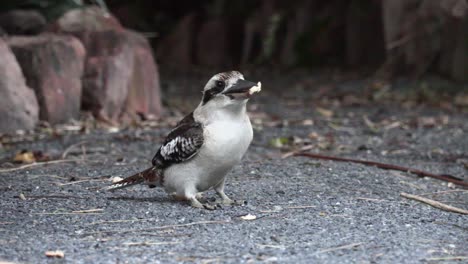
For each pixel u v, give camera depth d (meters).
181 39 36.44
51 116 17.00
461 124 18.52
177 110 21.14
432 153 14.58
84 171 12.22
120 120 18.20
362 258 7.60
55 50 17.19
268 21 35.19
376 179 11.73
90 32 18.52
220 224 8.88
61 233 8.52
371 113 21.02
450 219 9.34
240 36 36.47
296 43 33.75
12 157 13.45
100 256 7.62
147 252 7.77
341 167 12.66
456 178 11.99
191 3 38.88
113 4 37.62
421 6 26.59
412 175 12.31
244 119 9.30
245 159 13.52
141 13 37.72
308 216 9.26
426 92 23.75
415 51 26.78
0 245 7.99
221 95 9.15
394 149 15.00
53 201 10.09
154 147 14.69
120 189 10.79
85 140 15.30
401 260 7.57
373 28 31.83
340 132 17.34
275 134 16.84
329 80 29.19
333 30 33.12
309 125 18.58
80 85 17.64
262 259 7.54
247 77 31.38
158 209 9.59
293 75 31.28
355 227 8.77
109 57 18.06
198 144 9.22
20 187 11.02
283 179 11.61
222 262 7.45
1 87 16.05
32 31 20.23
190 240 8.21
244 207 9.71
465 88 24.67
